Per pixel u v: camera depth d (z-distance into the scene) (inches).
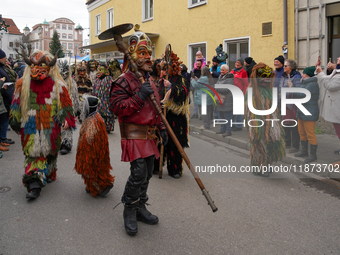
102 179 137.5
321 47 285.4
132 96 101.1
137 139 104.7
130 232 106.8
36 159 141.7
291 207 129.6
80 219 119.8
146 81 103.0
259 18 338.3
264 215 122.4
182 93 157.4
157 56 514.9
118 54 651.5
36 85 142.0
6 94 235.1
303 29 297.1
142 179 105.7
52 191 148.4
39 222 117.0
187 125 165.6
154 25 517.3
